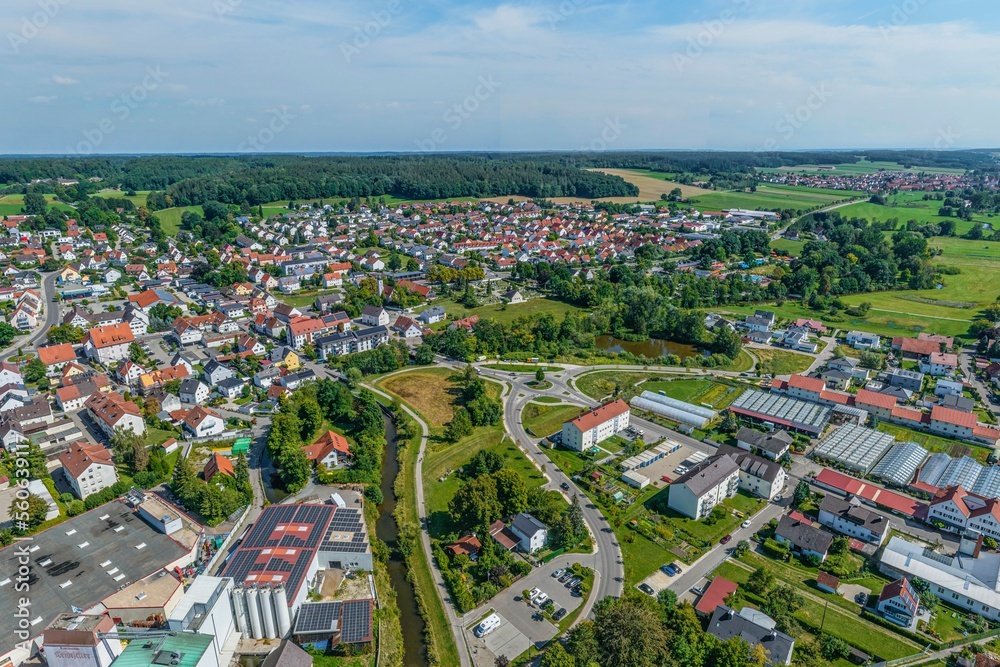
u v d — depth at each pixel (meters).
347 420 170.62
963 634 99.06
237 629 97.62
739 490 140.88
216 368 189.50
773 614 99.94
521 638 98.12
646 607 96.50
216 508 122.69
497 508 124.81
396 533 125.62
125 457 141.62
